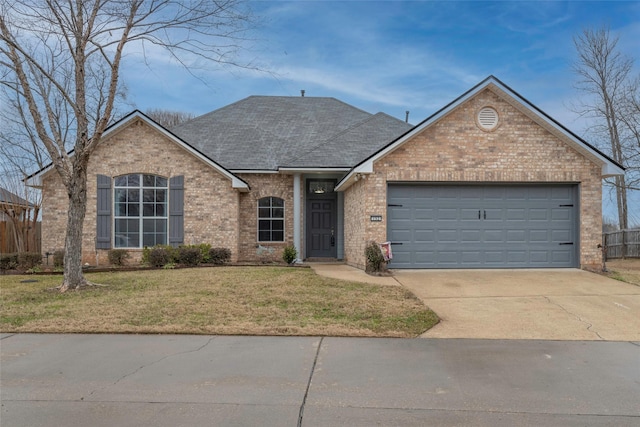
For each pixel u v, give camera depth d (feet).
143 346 19.22
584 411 13.12
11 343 19.60
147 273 39.93
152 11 31.71
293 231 53.31
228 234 49.90
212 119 63.72
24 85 30.68
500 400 13.87
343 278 36.47
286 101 69.15
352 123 63.67
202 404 13.61
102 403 13.69
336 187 50.14
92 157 48.83
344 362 17.30
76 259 31.86
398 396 14.17
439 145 40.14
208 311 24.99
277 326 22.02
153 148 49.39
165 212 49.67
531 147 40.24
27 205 59.72
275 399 13.96
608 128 77.51
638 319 24.14
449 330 22.02
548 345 19.62
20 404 13.62
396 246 40.45
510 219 40.83
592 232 40.22
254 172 52.95
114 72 31.60
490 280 35.24
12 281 36.65
